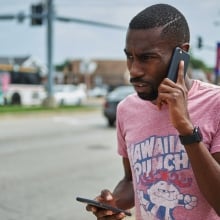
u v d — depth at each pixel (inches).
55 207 240.8
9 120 786.2
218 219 72.0
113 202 79.9
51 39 1048.2
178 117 65.9
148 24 68.9
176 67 69.4
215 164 66.2
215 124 71.4
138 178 76.8
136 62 70.2
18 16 924.0
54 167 353.4
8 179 307.0
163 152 73.5
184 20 71.5
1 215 226.1
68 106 1141.7
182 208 71.9
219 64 446.9
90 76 3068.4
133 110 78.7
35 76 1317.7
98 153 428.1
